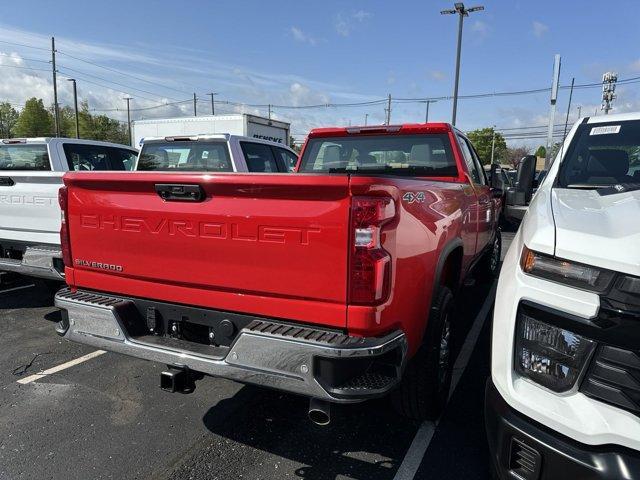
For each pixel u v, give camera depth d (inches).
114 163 284.0
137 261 113.0
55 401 142.8
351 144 195.6
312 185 89.2
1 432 125.8
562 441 71.3
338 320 91.6
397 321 96.7
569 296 73.0
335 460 115.2
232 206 99.0
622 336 67.1
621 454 66.1
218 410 138.6
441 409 134.0
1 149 258.5
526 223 98.9
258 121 623.8
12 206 206.2
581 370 70.7
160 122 652.7
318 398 89.7
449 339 136.6
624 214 83.7
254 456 116.5
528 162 156.4
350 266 89.2
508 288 85.0
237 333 103.3
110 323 112.3
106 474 109.3
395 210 91.6
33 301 243.3
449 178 178.2
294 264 94.1
